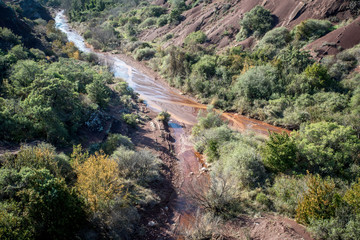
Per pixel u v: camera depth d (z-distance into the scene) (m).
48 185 9.07
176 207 13.85
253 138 19.38
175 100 32.41
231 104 29.72
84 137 17.34
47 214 8.81
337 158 13.75
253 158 14.66
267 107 26.45
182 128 25.30
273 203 12.26
